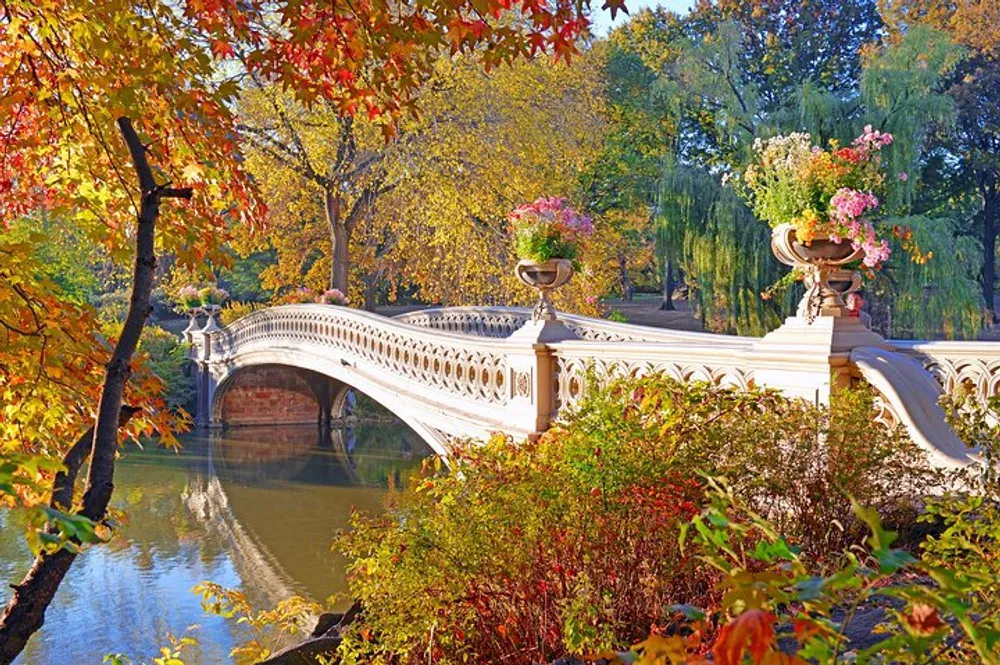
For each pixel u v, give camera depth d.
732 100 29.36
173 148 4.68
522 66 26.45
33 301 4.22
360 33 4.38
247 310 35.47
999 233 45.12
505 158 26.05
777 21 43.62
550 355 10.23
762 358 7.23
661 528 4.37
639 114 38.06
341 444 29.98
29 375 4.21
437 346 14.05
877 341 6.84
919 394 6.28
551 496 4.58
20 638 2.88
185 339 34.88
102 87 3.95
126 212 4.74
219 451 28.58
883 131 26.64
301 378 34.78
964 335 26.50
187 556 16.58
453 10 4.07
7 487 1.52
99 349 4.45
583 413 4.87
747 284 27.86
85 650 11.83
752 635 1.21
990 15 37.91
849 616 1.44
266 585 14.83
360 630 5.06
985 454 4.03
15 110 4.87
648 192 37.78
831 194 6.70
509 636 4.48
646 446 4.75
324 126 26.52
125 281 37.00
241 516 19.69
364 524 5.09
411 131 25.38
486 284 26.97
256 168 27.36
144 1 4.39
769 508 5.04
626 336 14.70
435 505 4.96
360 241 34.66
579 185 34.94
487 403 12.10
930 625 1.33
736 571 1.45
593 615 4.02
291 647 6.86
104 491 3.16
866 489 5.11
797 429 5.25
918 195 38.09
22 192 5.08
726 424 5.32
